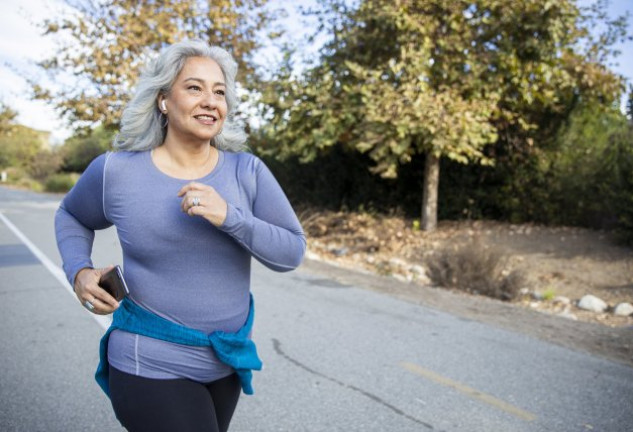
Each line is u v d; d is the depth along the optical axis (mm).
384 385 3707
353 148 11336
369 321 5270
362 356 4270
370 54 10570
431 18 9641
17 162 50281
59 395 3439
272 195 1826
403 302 6109
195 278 1686
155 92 1732
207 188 1583
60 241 1805
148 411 1616
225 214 1566
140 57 13312
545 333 5027
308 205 13164
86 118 13430
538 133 10469
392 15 9414
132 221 1662
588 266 7805
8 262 7828
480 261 6977
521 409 3385
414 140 9844
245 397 3486
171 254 1666
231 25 13328
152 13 12836
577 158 9953
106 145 21578
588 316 5906
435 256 7473
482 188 11023
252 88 12352
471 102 9648
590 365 4176
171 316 1686
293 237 1773
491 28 9719
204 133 1689
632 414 3340
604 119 10430
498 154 10805
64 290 6160
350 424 3148
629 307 5988
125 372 1672
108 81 13172
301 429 3078
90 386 3578
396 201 12227
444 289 7023
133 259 1717
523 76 9516
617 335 5000
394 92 9398
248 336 1816
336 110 10516
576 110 10219
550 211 10141
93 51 12875
